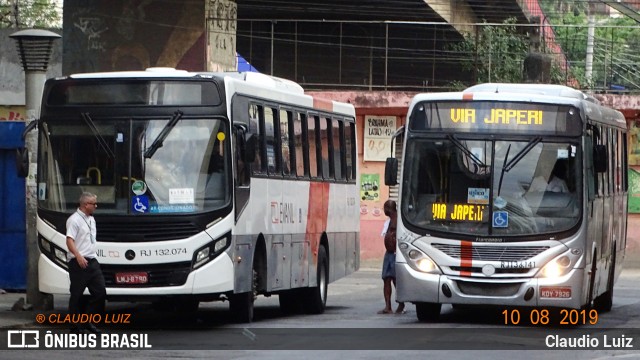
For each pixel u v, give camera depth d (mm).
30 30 42781
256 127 41781
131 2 81062
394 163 41656
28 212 43281
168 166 38469
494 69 97500
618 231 52156
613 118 51062
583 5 138625
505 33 97938
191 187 38344
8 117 78688
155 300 38969
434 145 41219
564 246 40125
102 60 81250
